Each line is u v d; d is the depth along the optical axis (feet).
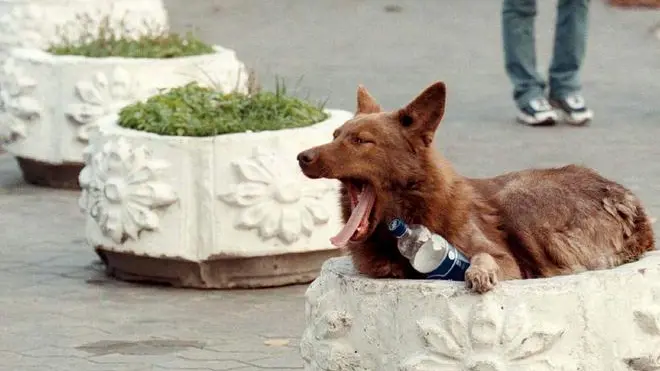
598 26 89.04
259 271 38.01
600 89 68.54
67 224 46.42
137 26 59.93
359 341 23.91
